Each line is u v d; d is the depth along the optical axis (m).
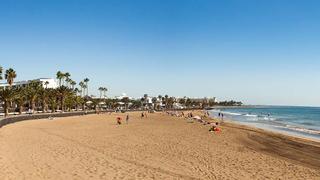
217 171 18.69
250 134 47.16
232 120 108.31
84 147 27.33
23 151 23.73
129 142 32.41
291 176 18.33
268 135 46.94
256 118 128.38
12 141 30.58
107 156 22.64
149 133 44.53
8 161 19.11
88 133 43.25
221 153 26.14
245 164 21.53
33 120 77.94
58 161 19.88
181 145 30.61
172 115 129.38
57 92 136.88
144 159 21.98
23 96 106.56
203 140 36.16
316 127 78.69
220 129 54.88
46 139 33.44
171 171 18.06
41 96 123.12
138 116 119.44
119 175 16.45
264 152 28.45
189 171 18.31
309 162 24.23
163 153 25.12
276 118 130.88
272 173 18.91
